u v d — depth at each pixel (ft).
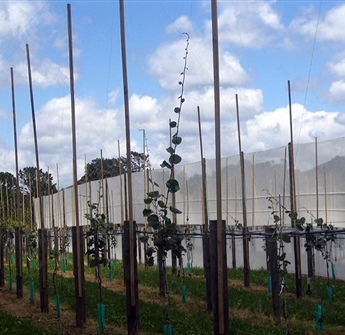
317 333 39.40
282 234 34.14
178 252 33.35
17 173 57.93
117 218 109.09
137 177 100.94
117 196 109.81
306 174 67.82
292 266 72.54
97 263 42.75
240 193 77.71
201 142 61.87
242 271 74.49
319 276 68.64
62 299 56.70
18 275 59.00
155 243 32.81
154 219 32.55
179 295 56.70
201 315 45.50
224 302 28.48
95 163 148.56
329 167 64.85
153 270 80.12
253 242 80.28
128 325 36.78
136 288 36.99
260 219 74.08
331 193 64.54
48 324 44.60
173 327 40.73
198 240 87.66
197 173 85.05
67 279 71.31
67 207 135.33
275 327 40.73
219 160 28.04
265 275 70.28
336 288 57.72
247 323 41.91
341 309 47.62
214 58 27.73
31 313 50.08
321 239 48.37
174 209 32.48
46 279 50.70
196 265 87.86
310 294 53.57
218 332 28.25
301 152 68.44
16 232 59.72
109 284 69.26
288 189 69.72
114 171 149.79
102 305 40.70
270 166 73.05
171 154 31.94
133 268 36.86
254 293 55.47
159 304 51.03
